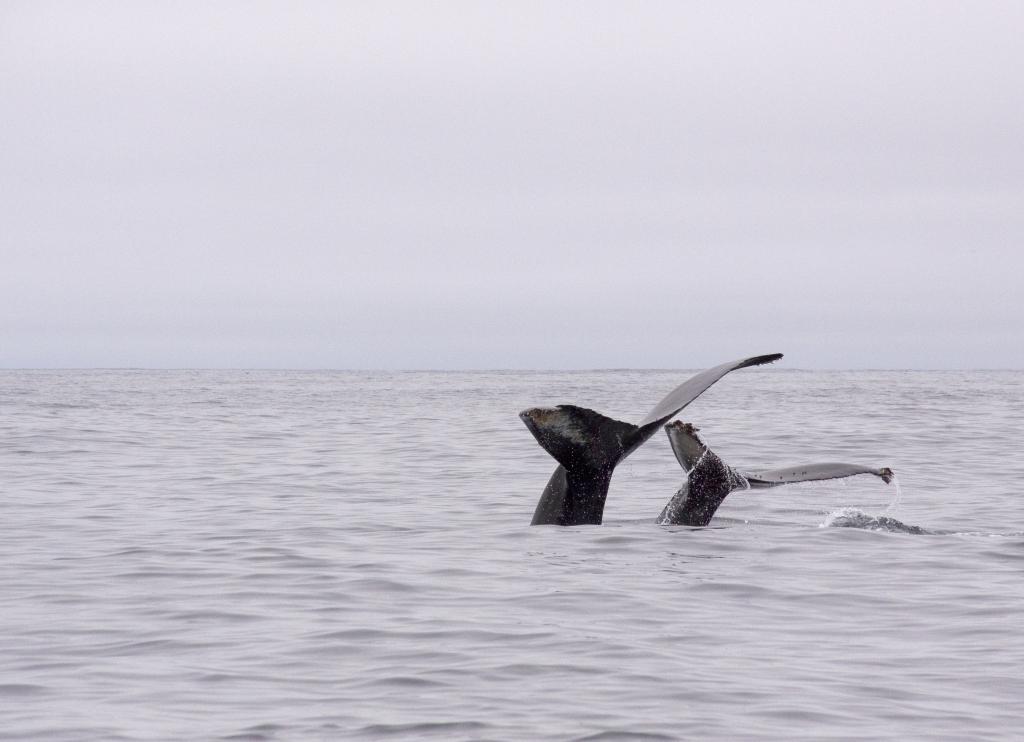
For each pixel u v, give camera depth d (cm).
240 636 2208
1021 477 5047
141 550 3120
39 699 1838
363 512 3912
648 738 1677
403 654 2081
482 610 2392
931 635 2214
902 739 1672
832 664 2025
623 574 2700
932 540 3150
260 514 3869
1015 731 1702
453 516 3791
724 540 3077
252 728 1709
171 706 1806
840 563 2839
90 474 5209
